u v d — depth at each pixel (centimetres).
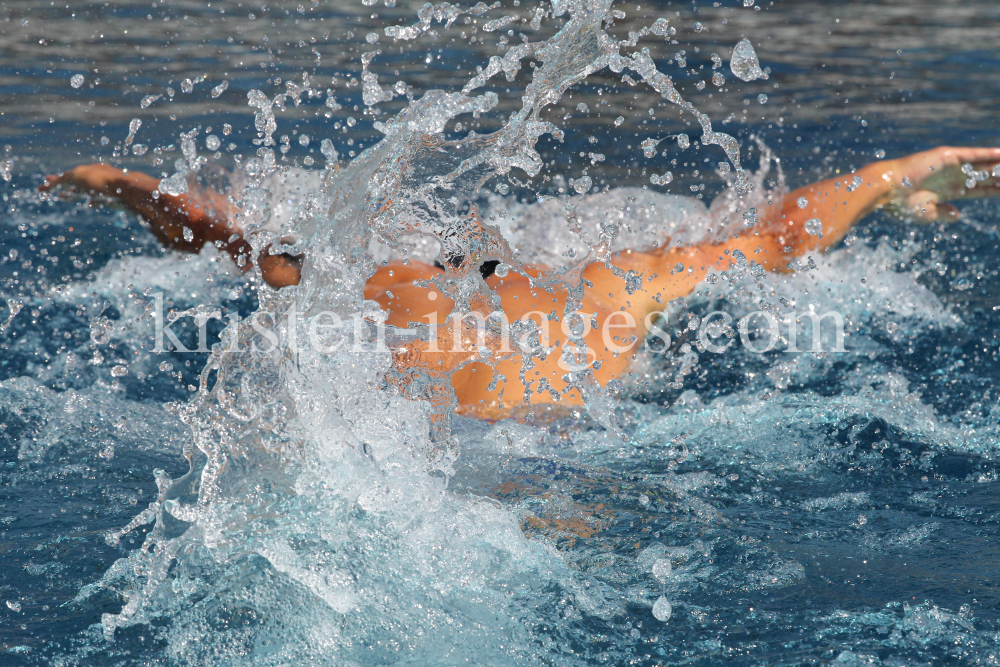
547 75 684
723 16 2772
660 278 950
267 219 759
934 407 774
